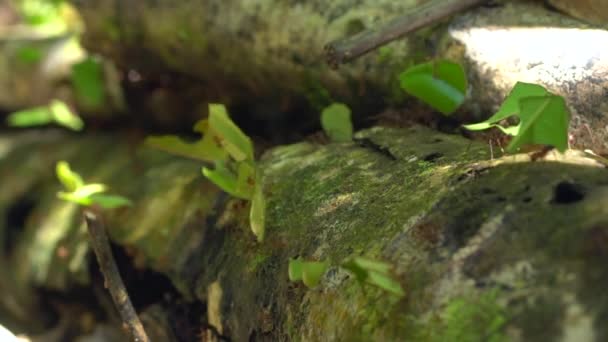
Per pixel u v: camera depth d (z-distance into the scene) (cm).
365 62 40
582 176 29
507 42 37
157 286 42
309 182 36
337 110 40
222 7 44
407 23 38
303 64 43
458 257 28
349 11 41
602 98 35
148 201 44
